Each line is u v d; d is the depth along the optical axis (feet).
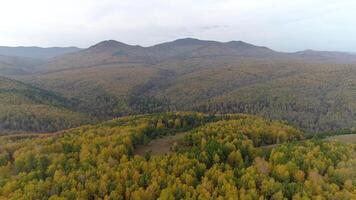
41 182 224.33
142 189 211.00
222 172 234.79
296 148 264.31
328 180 212.02
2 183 234.79
